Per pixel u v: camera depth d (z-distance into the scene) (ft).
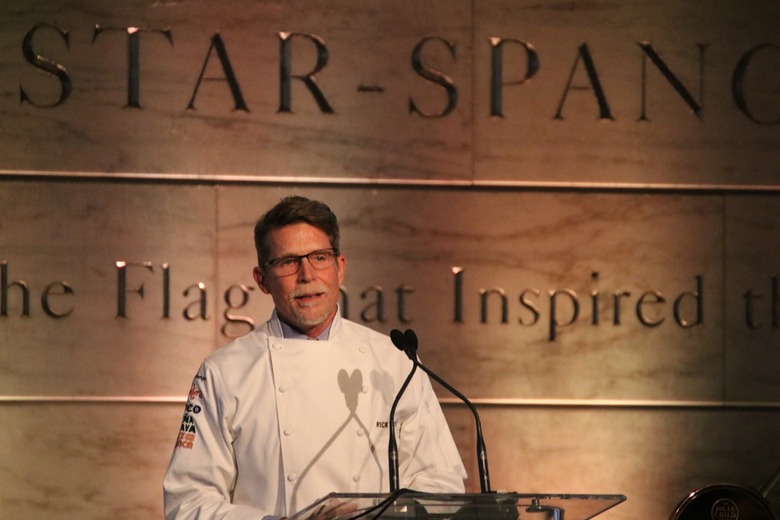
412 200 43.80
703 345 44.09
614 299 44.06
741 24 44.19
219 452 26.14
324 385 26.84
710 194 44.37
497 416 43.62
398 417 27.25
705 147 44.42
